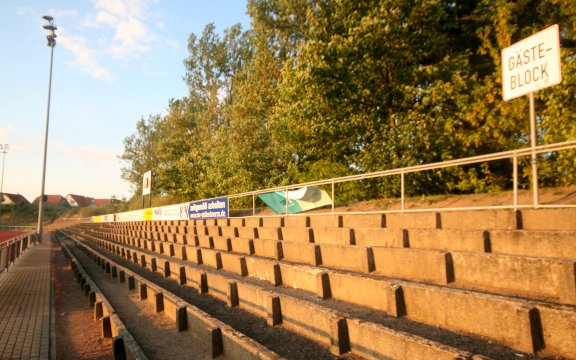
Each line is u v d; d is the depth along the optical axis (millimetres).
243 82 24328
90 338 6734
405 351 3588
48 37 35938
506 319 3609
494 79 11625
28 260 19531
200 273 8359
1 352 5625
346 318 4395
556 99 8867
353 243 7816
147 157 51562
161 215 21406
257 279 7965
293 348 4613
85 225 48812
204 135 32438
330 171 14008
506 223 6062
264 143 19812
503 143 11078
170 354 5273
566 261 3875
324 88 13344
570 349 3203
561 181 9047
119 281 11539
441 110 12383
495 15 12031
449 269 5094
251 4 21422
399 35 12836
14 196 100375
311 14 13836
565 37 11734
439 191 12367
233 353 4652
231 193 19797
